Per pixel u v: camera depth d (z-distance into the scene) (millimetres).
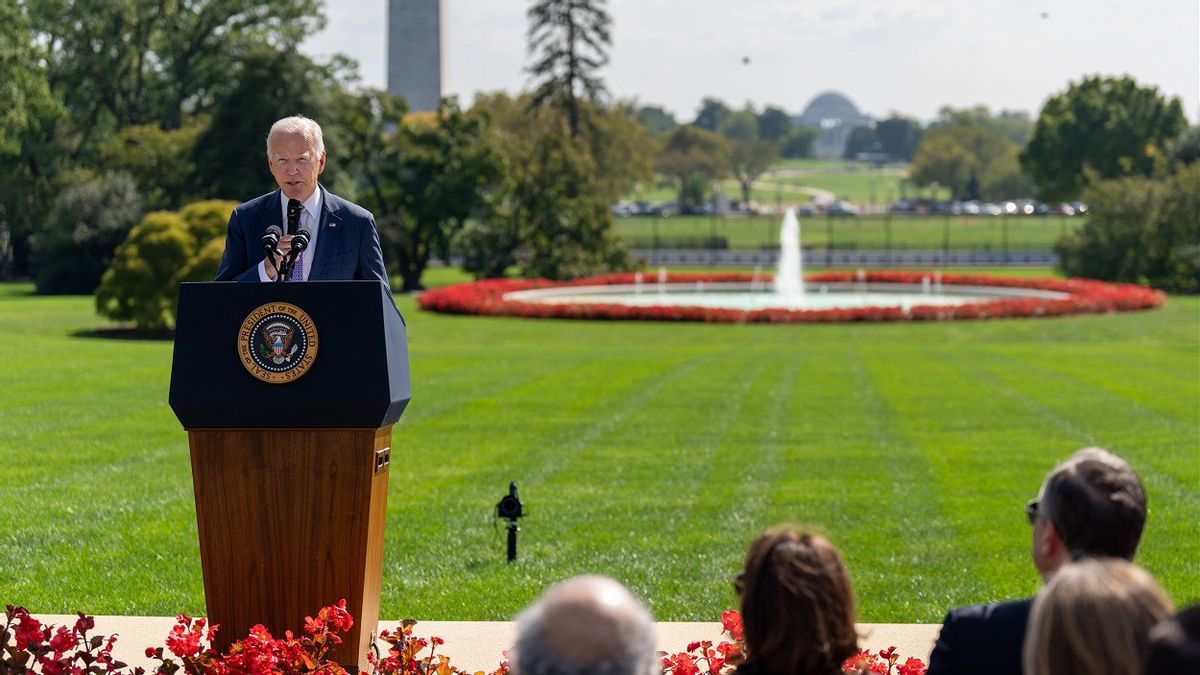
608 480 13344
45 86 54406
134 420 16781
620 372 24016
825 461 14531
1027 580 9102
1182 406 19156
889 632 7066
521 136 81812
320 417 5004
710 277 53812
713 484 13109
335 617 4965
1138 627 2408
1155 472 13539
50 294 55250
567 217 57844
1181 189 56469
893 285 52844
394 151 59656
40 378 21328
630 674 2336
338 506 5105
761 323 37906
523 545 10312
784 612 3049
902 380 22734
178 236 34750
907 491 12695
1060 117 95625
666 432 16766
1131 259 57000
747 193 175875
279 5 74250
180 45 74250
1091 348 29875
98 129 75625
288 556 5148
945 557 9836
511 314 39969
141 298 34500
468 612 8266
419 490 12766
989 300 44062
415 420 17781
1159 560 9633
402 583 9070
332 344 4973
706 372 24062
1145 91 94375
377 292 4988
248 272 5539
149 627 7078
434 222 59562
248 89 58594
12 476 12867
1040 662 2498
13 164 68188
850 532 10781
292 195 5445
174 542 10070
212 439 5105
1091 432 16688
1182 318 38812
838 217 124875
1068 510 3475
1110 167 93500
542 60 80750
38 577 8969
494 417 18062
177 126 75625
